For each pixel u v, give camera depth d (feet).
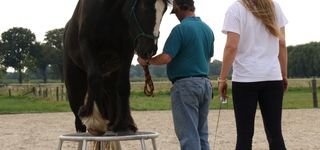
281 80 14.99
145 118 51.62
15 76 235.40
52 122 48.67
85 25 16.90
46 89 98.68
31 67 197.77
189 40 17.13
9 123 48.06
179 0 17.58
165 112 60.34
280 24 15.62
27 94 108.78
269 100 14.85
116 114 17.95
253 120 14.80
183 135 17.20
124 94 17.15
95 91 16.47
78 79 20.25
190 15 17.78
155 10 14.99
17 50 207.72
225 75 14.78
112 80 18.40
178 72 17.34
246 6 14.88
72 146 32.40
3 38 208.64
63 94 93.97
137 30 15.25
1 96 106.73
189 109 17.21
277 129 14.82
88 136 16.12
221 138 35.47
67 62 19.98
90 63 16.76
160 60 16.75
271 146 14.85
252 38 14.88
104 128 16.62
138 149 30.76
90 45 17.04
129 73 17.33
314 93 66.59
